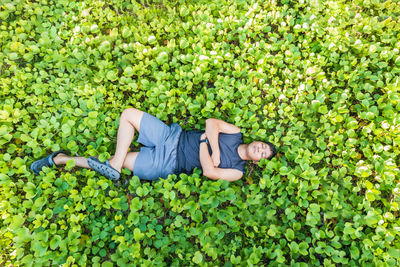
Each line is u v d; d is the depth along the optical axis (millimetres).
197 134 2906
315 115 3252
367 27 3602
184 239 2584
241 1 3727
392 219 2658
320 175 2865
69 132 2814
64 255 2326
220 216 2617
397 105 3131
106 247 2592
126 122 2723
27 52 3436
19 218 2408
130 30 3395
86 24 3443
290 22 3676
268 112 3342
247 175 3184
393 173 2805
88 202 2619
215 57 3285
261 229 2660
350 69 3455
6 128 2773
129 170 2799
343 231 2586
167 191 2596
